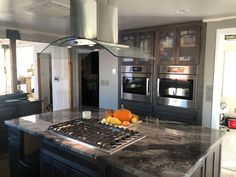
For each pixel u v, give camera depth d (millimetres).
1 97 4008
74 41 2092
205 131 2127
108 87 4910
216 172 2023
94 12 2119
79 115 2762
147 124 2355
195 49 3596
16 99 4191
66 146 1742
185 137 1938
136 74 4328
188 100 3715
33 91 7410
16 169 2619
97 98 5887
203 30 3521
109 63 4812
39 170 2406
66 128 2098
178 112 3838
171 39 3834
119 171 1530
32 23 3932
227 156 3799
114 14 2285
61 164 1997
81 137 1847
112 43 2203
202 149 1668
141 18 3418
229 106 5816
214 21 3426
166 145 1742
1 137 3730
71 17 2162
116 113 2322
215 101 3531
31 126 2252
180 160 1473
